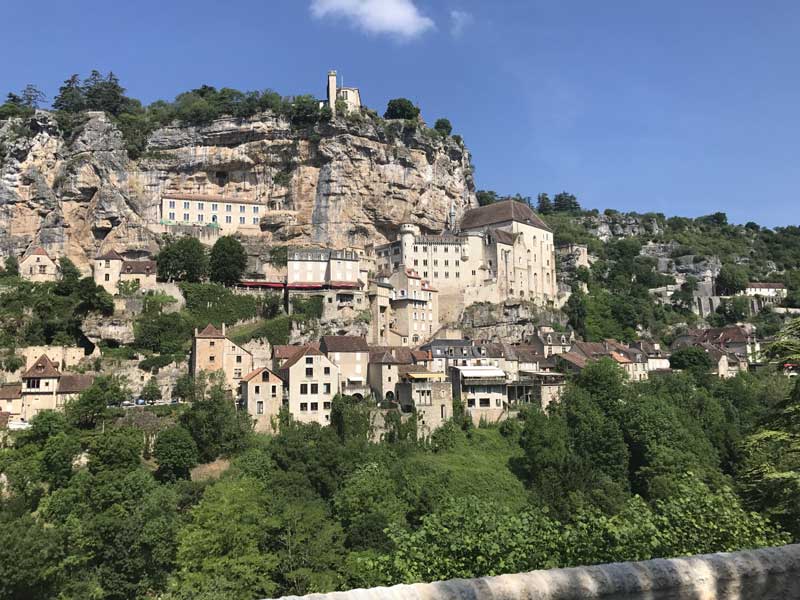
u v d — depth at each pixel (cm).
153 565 6681
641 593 1920
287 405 10331
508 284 17825
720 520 4159
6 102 19012
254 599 5772
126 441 8488
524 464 9800
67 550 6412
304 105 18050
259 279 15812
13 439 9275
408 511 8125
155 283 13888
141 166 17875
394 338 14875
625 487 9588
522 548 4094
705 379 14225
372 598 1744
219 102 18862
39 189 16650
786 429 4512
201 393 11219
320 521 7212
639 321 19750
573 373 13088
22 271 14438
